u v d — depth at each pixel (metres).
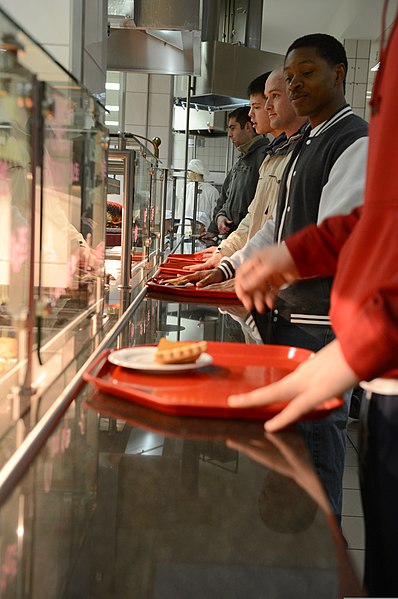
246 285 1.10
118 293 2.14
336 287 0.85
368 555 1.04
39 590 0.49
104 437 0.82
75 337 1.23
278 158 2.86
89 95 1.25
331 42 1.89
